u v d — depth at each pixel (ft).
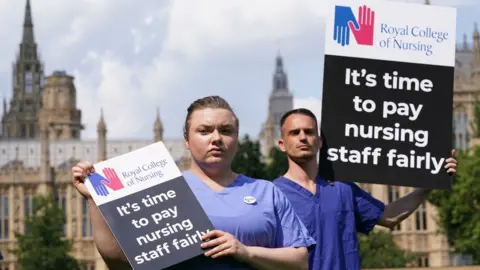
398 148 58.29
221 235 42.16
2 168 641.81
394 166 58.13
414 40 58.23
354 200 59.77
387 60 58.13
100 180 43.42
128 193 43.21
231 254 41.88
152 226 42.73
